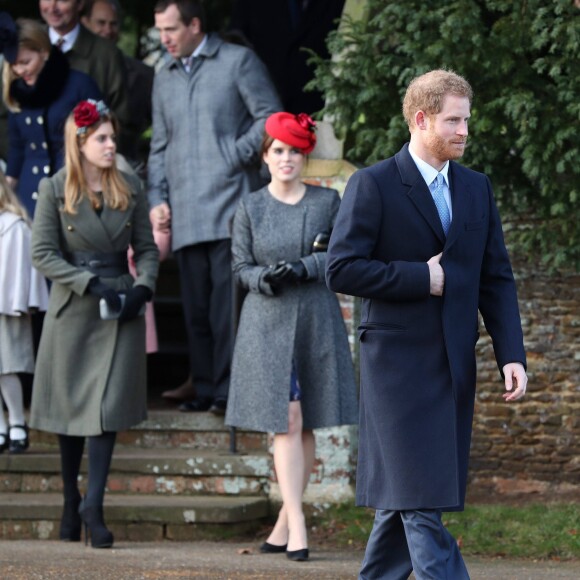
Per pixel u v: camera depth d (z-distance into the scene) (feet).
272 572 75.77
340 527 93.81
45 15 107.96
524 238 95.40
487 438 101.86
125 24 155.12
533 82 90.94
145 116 123.34
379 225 59.93
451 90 58.54
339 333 83.76
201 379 103.45
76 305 85.51
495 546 86.12
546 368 101.04
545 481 101.14
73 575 73.61
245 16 118.11
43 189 86.38
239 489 96.89
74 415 85.05
